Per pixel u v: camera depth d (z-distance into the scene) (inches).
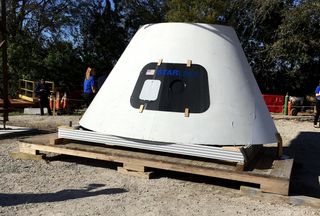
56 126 409.1
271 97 725.3
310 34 760.3
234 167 195.6
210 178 215.5
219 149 196.2
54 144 237.0
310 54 822.5
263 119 222.8
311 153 323.3
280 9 810.2
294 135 416.8
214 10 808.3
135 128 216.5
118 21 1008.2
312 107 725.3
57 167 229.9
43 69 836.6
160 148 210.4
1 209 164.4
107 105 233.8
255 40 932.6
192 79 218.8
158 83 222.2
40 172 219.6
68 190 190.7
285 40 757.9
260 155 227.1
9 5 864.9
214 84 217.3
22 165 232.2
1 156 252.7
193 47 226.7
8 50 794.2
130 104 225.1
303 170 260.1
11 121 443.8
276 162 211.3
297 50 770.8
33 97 675.4
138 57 237.0
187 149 204.4
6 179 205.6
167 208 171.0
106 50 979.3
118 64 247.3
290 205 179.3
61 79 864.9
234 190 197.6
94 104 244.7
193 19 802.2
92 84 426.3
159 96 219.1
